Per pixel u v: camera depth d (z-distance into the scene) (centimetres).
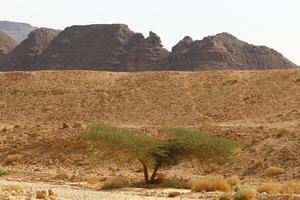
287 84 7812
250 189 2859
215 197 3028
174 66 16288
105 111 7912
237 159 4803
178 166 5028
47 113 8106
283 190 3294
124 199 2875
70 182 4447
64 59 18075
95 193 3269
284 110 6875
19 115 8131
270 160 4597
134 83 8950
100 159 5469
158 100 8100
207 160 4369
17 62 18562
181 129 4341
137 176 4747
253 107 7231
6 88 9338
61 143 5991
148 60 16825
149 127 6500
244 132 5588
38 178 4741
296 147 4681
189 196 3183
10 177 4838
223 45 17288
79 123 6875
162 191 3559
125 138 4144
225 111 7269
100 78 9512
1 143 6372
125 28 18575
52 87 9244
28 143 6209
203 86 8406
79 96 8662
